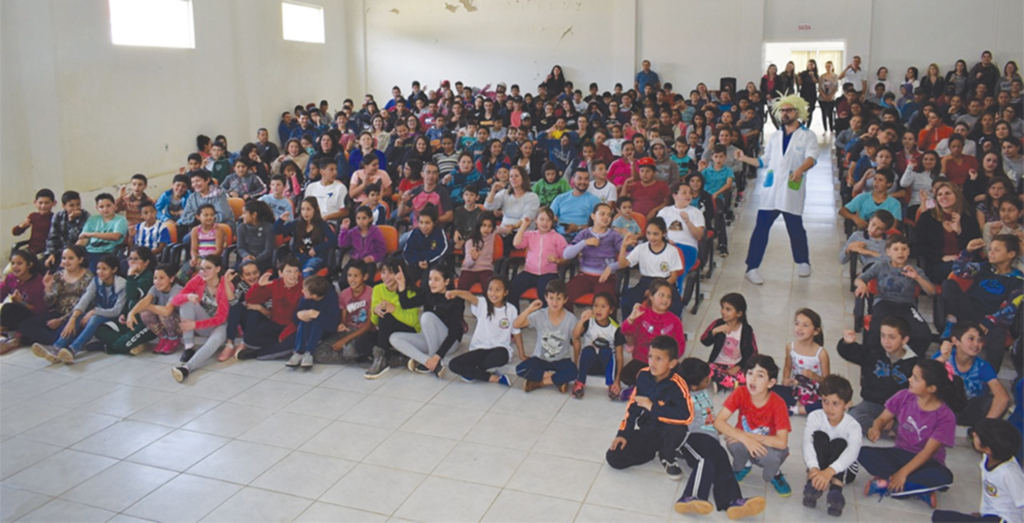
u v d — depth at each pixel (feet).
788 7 48.01
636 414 13.16
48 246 23.59
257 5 42.63
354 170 31.14
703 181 24.13
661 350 12.82
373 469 13.50
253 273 18.70
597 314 16.37
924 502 12.26
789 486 12.69
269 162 37.06
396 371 17.79
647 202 24.16
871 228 19.85
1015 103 34.73
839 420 12.17
